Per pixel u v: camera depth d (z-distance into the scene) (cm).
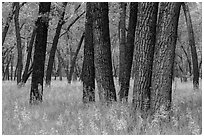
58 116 962
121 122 815
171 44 908
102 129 799
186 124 846
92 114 935
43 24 1285
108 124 851
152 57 969
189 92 1586
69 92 1597
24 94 1523
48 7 1291
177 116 902
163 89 911
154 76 925
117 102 1100
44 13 1274
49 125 865
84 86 1230
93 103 1127
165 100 910
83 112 984
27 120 906
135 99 977
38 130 822
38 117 958
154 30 967
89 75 1225
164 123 853
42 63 1278
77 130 805
